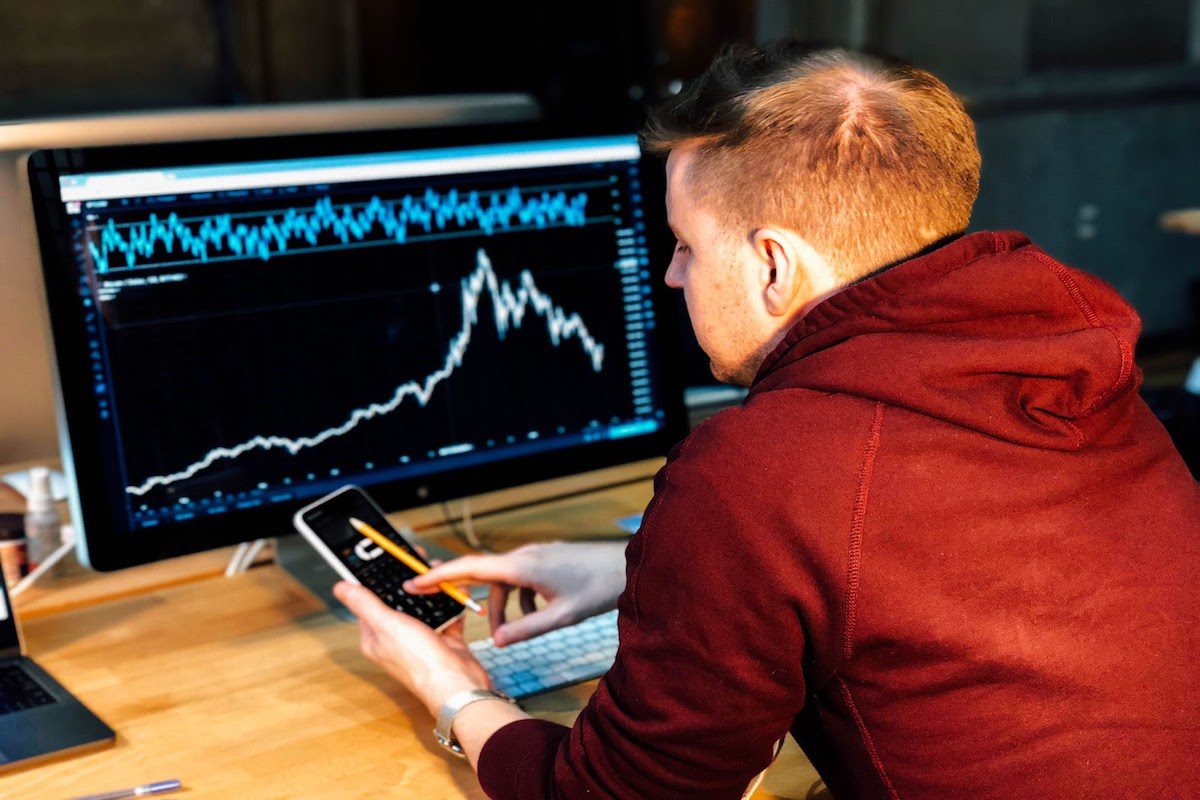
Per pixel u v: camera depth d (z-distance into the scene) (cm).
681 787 83
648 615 83
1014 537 77
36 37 354
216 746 108
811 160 83
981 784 76
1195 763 76
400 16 375
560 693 117
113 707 115
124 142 141
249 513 129
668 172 91
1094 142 285
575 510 163
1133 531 81
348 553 120
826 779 89
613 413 150
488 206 139
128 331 122
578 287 146
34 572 139
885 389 79
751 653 79
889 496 77
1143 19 341
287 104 151
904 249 85
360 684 119
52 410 149
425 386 138
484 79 370
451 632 118
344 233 132
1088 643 77
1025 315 80
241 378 128
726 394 180
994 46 331
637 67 342
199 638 129
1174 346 256
